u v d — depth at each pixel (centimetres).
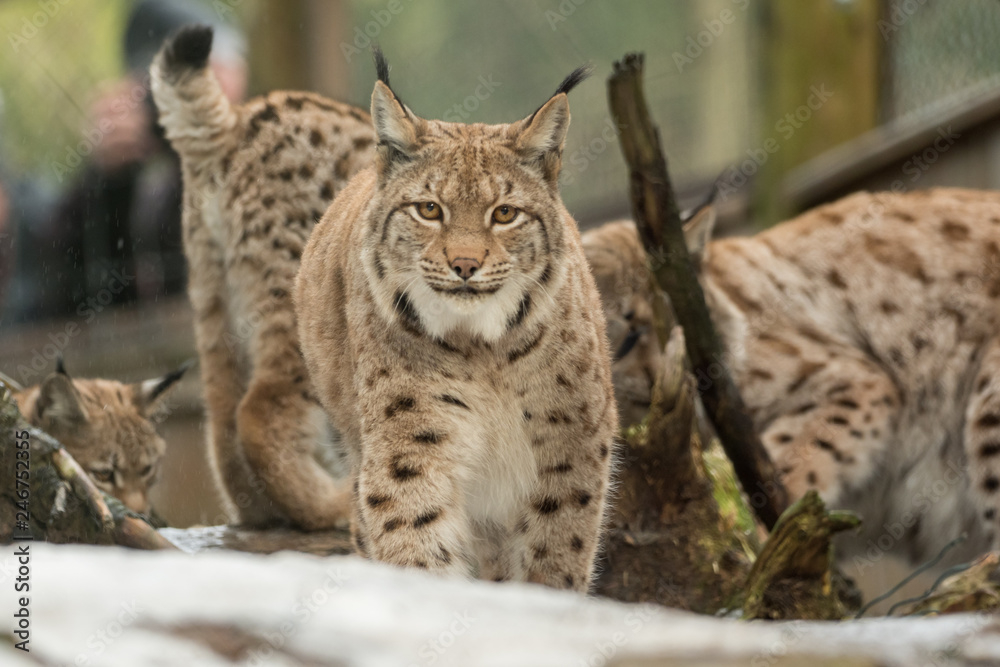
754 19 1902
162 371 1823
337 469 1264
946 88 1716
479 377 832
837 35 1797
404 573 507
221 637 409
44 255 1898
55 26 2072
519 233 836
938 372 1366
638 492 1006
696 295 1057
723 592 995
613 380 1230
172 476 1738
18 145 2020
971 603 845
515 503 867
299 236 1226
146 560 471
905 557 1386
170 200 1780
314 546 1116
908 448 1376
